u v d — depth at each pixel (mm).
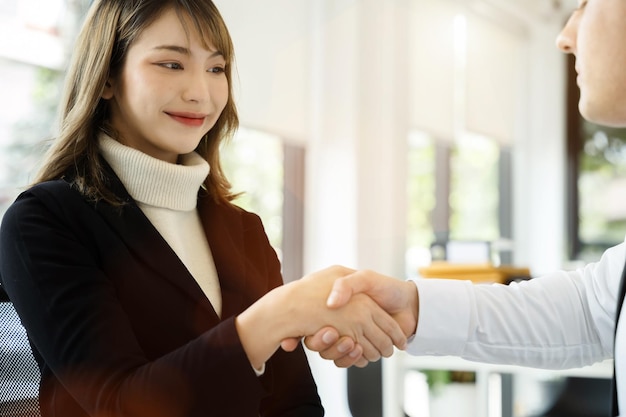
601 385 3117
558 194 5223
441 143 4332
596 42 1158
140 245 1139
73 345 1002
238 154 3094
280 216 3389
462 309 1341
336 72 3422
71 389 999
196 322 1137
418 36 3951
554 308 1367
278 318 1051
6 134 2172
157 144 1215
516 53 5152
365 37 3439
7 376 1109
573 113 5324
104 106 1245
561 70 5238
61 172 1190
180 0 1192
